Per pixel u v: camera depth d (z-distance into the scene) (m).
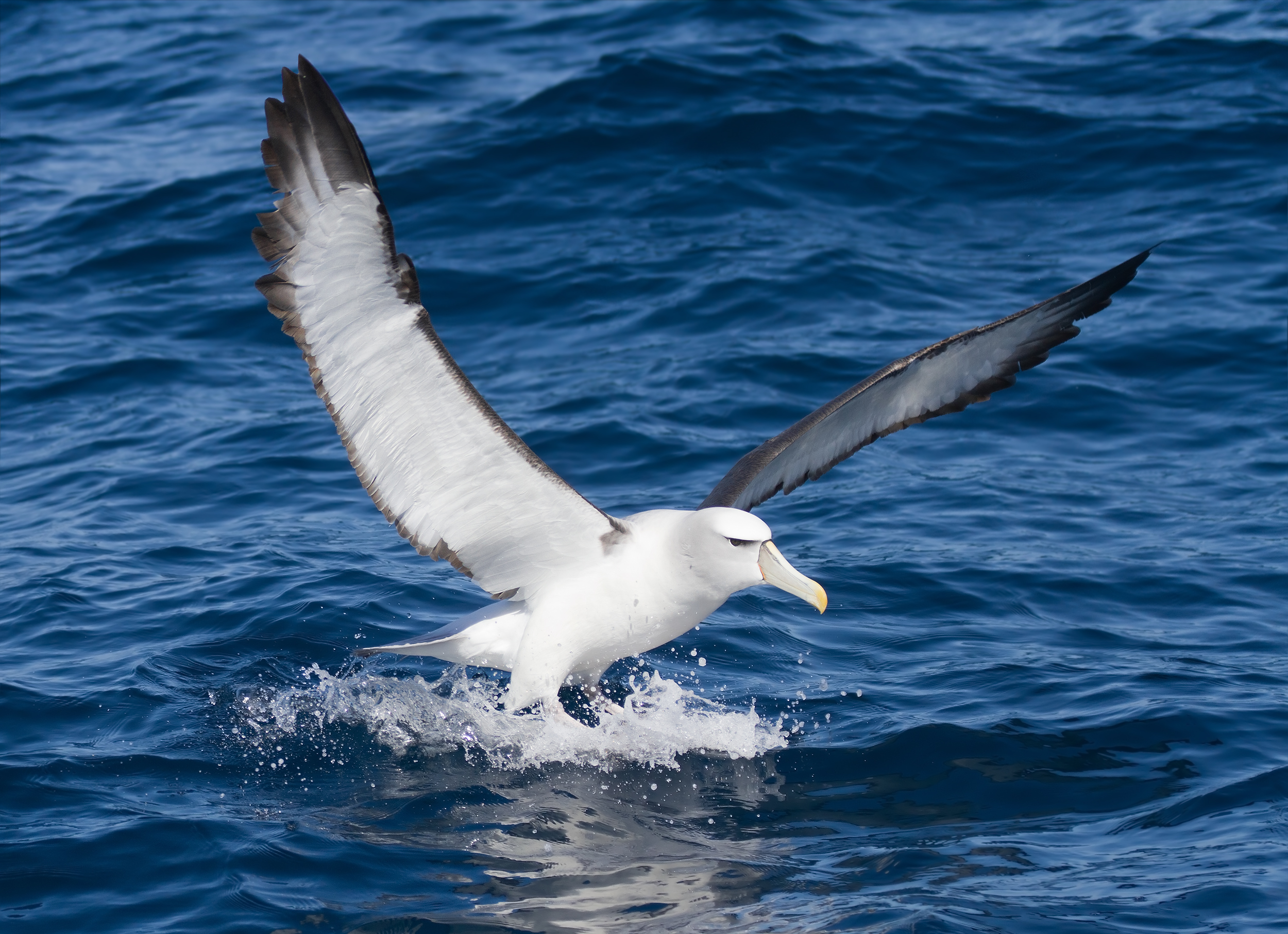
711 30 30.20
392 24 33.50
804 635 12.53
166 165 26.47
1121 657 11.78
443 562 14.03
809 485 16.14
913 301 20.50
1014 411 17.75
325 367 9.41
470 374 19.16
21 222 24.59
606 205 23.86
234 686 11.31
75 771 9.83
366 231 8.63
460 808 9.62
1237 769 9.65
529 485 10.13
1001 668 11.59
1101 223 23.03
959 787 9.73
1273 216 22.56
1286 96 26.31
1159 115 25.95
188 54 32.88
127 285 22.30
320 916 8.07
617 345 19.72
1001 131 25.83
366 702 11.16
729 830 9.30
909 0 33.06
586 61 29.19
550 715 10.67
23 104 30.81
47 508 15.38
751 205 23.62
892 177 24.58
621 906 8.20
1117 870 8.41
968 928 7.70
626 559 10.52
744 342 19.39
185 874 8.51
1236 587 13.09
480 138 25.89
